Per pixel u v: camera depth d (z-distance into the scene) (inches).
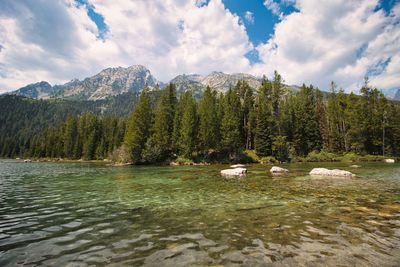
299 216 391.2
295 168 1544.0
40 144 5017.2
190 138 2536.9
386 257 239.1
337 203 486.9
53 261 231.5
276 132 2997.0
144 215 404.8
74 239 293.1
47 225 353.1
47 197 581.9
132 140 2471.7
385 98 2989.7
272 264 223.8
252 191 642.2
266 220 369.7
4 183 872.9
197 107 3208.7
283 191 637.3
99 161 3791.8
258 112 2844.5
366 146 2952.8
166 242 280.5
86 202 515.8
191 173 1234.6
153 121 2901.1
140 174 1198.3
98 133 4643.2
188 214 409.1
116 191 661.9
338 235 302.2
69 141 4416.8
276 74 3154.5
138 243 278.1
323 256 240.8
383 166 1680.6
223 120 2711.6
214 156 2792.8
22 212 433.7
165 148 2637.8
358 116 2871.6
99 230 327.6
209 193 615.2
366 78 3038.9
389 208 442.9
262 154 2787.9
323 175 1050.7
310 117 3056.1
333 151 2999.5
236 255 243.3
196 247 264.8
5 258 238.8
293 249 258.5
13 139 6343.5
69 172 1402.6
